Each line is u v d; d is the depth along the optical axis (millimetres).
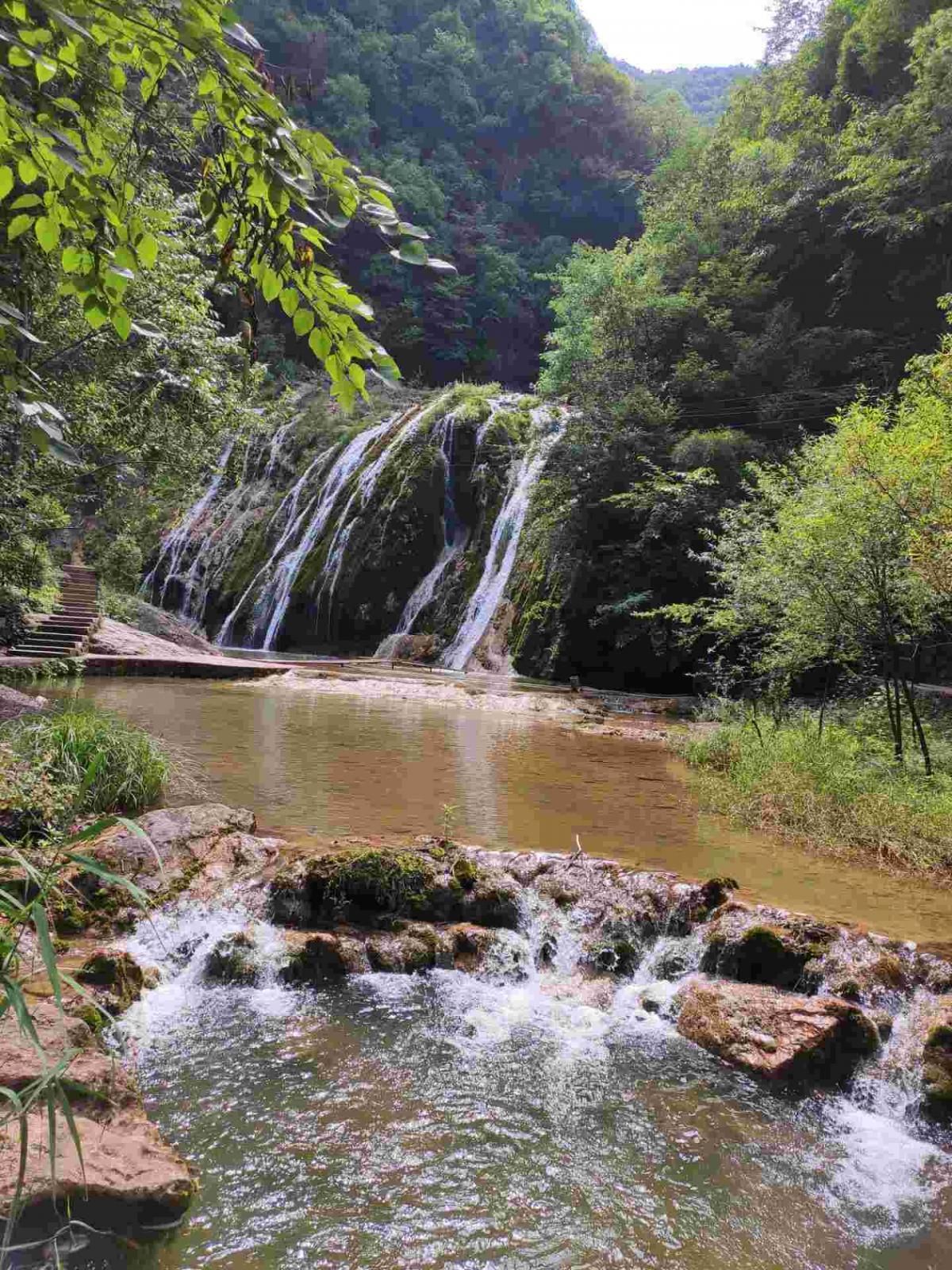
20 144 1735
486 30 74250
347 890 5211
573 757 10523
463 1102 3648
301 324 1929
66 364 9727
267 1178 3039
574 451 22406
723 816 7695
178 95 1892
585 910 5332
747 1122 3643
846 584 8789
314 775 8289
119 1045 3867
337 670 20453
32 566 14234
